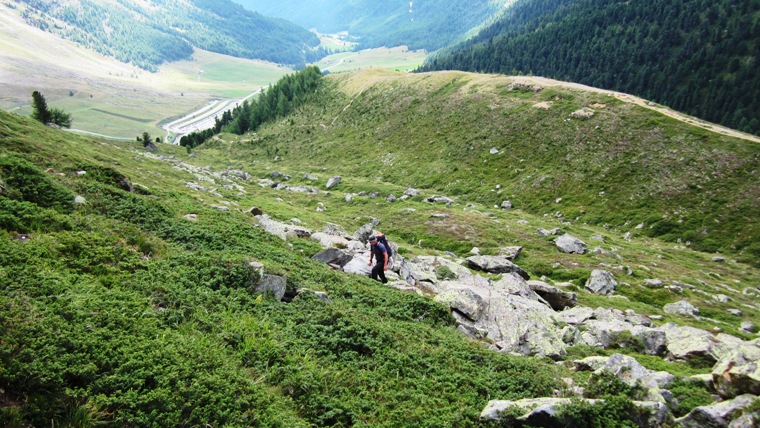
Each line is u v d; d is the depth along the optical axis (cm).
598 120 9794
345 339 1416
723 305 4316
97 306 1093
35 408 727
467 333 1950
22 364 773
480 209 7950
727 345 2048
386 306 1920
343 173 11656
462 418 1112
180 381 905
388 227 6488
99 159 4941
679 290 4531
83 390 795
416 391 1245
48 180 1948
